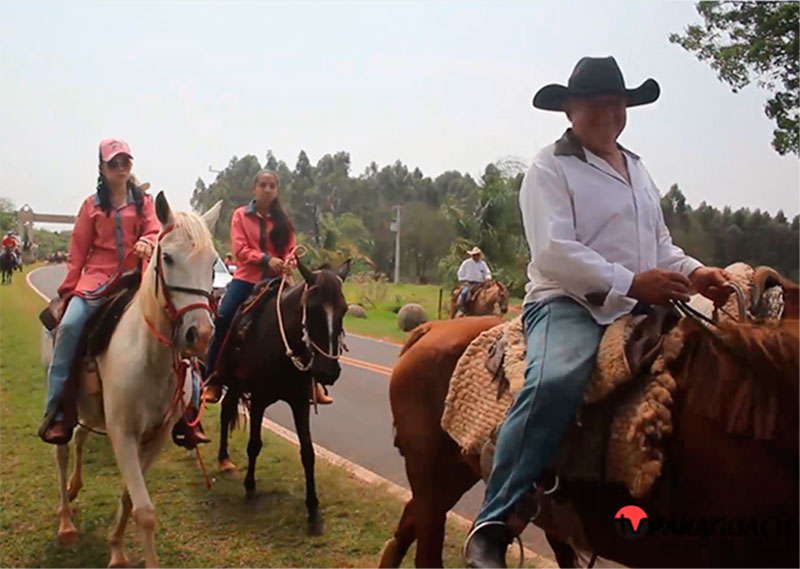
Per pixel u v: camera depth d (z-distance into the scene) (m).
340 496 5.81
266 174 6.47
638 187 2.94
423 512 3.55
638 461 2.48
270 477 6.27
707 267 2.89
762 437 2.34
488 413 3.05
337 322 5.48
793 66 10.55
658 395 2.49
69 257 5.03
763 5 10.42
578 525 2.81
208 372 6.14
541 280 2.95
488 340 3.25
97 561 4.72
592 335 2.75
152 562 4.15
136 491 4.24
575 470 2.69
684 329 2.58
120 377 4.38
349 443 7.68
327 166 73.75
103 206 4.99
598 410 2.67
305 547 4.92
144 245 4.63
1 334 15.09
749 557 2.42
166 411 4.55
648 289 2.61
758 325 2.49
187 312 4.27
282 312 5.61
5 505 5.57
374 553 4.81
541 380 2.69
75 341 4.70
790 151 10.65
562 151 2.90
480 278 15.39
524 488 2.71
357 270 35.47
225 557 4.77
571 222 2.82
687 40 10.82
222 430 6.39
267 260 6.11
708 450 2.43
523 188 2.98
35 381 10.16
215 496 5.82
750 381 2.38
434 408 3.47
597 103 2.90
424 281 44.31
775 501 2.34
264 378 5.62
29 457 6.68
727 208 12.69
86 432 5.48
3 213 63.41
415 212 45.06
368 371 12.26
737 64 10.56
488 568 2.67
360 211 64.25
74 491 5.47
